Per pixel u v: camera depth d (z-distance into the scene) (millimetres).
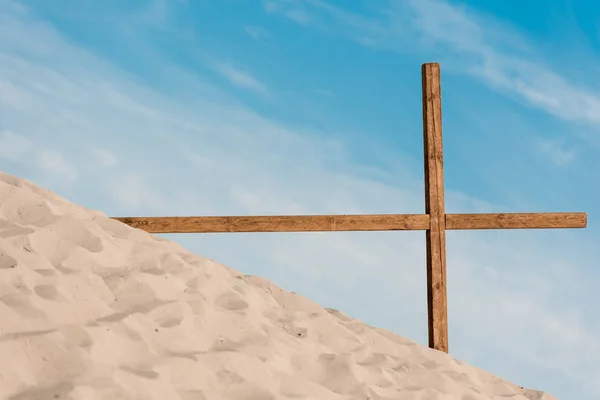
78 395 3080
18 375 3133
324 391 4254
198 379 3740
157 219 6266
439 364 5738
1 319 3420
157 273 4707
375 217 6379
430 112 6543
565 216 6461
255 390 3867
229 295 5062
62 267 4227
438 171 6488
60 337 3434
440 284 6352
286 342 4719
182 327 4199
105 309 4016
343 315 6402
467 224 6430
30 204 4938
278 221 6312
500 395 5699
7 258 4000
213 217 6301
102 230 4980
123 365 3537
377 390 4676
